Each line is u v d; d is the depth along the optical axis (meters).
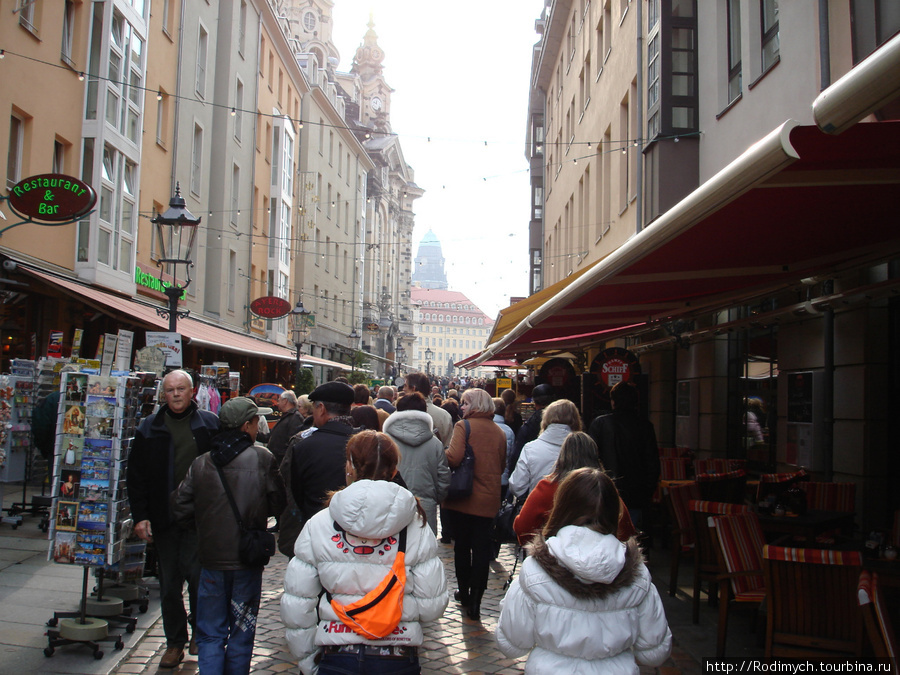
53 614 6.22
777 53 9.99
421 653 5.85
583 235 25.16
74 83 15.78
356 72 95.75
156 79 20.97
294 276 41.53
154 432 5.40
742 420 12.67
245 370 29.81
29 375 10.52
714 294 8.28
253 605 4.74
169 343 10.41
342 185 54.53
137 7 18.00
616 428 6.98
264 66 33.97
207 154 26.27
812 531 6.57
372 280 74.50
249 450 4.77
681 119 12.83
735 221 4.54
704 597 7.55
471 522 6.89
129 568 6.29
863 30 7.80
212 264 27.39
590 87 23.91
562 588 2.79
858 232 5.41
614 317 9.38
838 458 9.09
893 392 8.54
